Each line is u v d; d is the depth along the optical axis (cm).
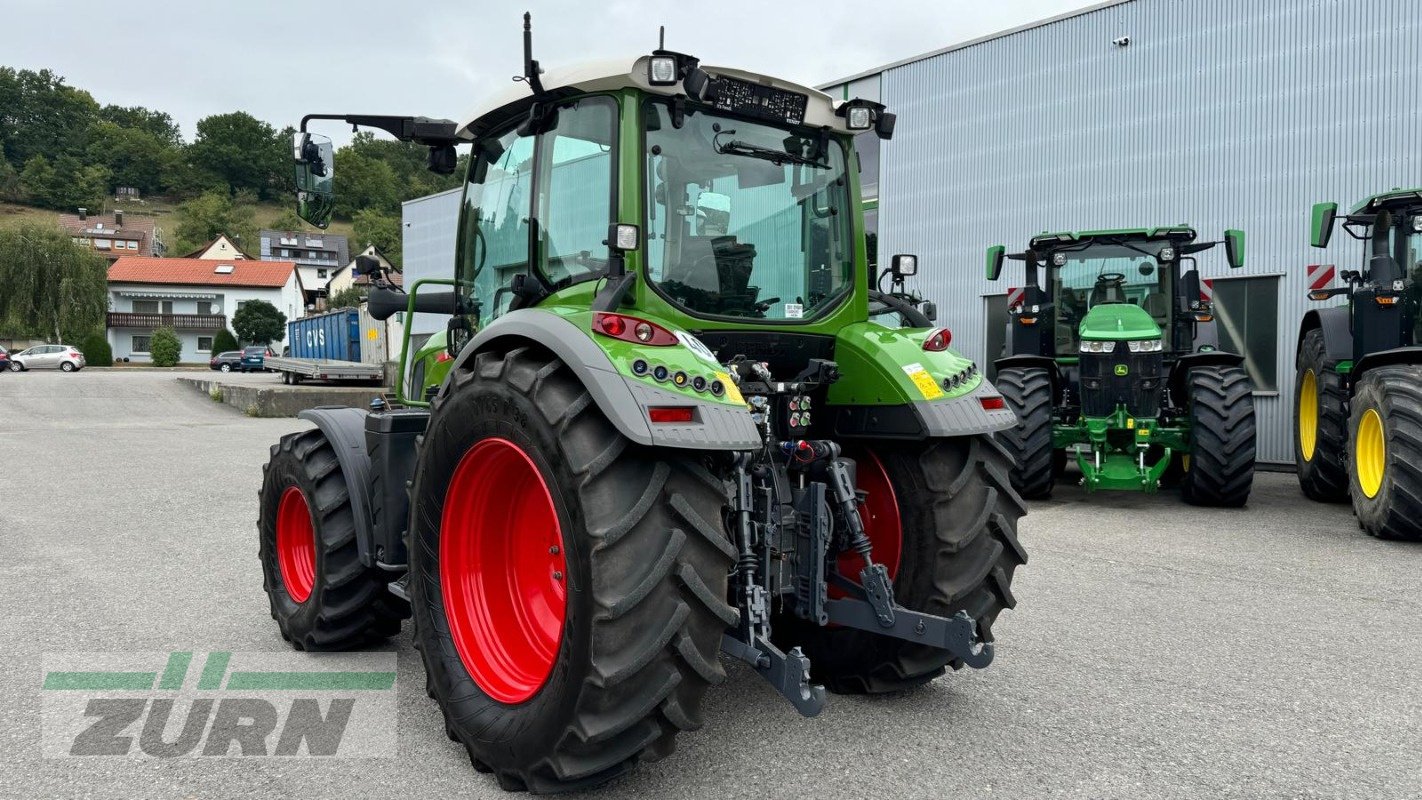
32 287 4831
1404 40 965
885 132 345
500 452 277
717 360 281
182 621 423
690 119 306
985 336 1315
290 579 400
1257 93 1066
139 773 267
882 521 330
